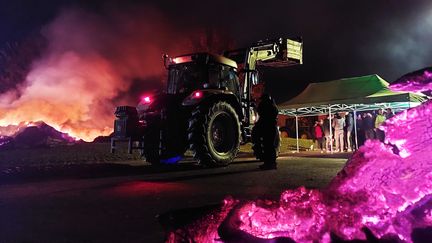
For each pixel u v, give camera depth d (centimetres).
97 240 326
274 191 547
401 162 213
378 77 1419
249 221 205
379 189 210
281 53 1182
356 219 199
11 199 521
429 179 203
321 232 198
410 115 221
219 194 533
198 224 224
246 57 1133
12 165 989
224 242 200
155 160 979
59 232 352
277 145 983
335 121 1591
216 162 908
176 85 1042
